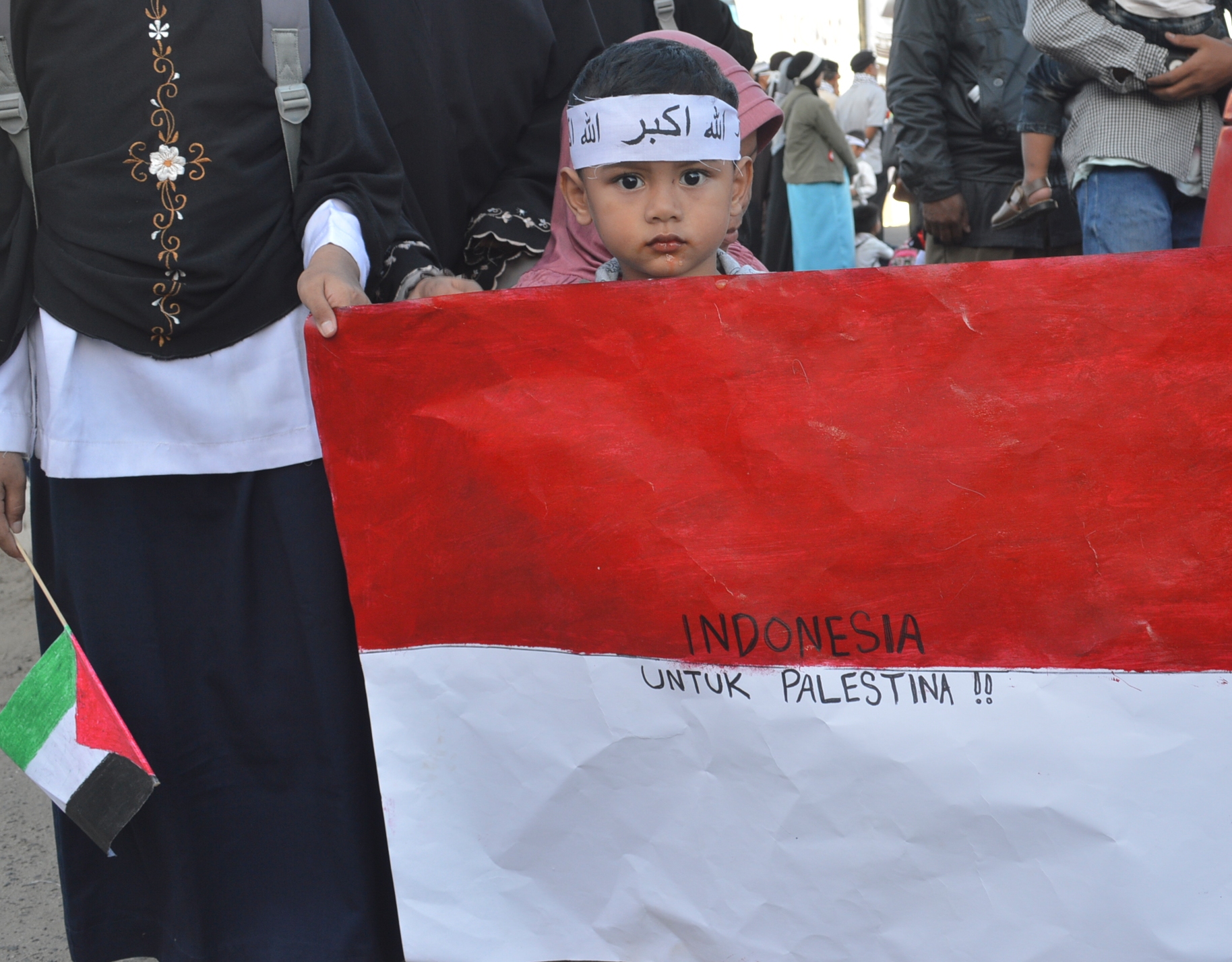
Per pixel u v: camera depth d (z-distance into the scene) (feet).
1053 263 4.96
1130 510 5.03
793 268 24.93
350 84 6.70
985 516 5.13
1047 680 5.16
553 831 5.77
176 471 6.68
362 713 7.00
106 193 6.36
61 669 5.91
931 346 5.10
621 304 5.32
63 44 6.36
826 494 5.24
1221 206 6.90
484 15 8.21
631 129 6.12
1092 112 11.18
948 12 13.83
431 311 5.51
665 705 5.53
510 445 5.53
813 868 5.46
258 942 7.02
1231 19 13.70
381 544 5.77
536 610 5.62
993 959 5.33
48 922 8.88
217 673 6.96
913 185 14.30
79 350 6.58
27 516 15.79
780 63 28.78
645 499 5.41
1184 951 5.15
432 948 5.90
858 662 5.30
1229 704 5.05
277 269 6.59
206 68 6.35
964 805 5.25
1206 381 4.93
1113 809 5.14
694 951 5.69
